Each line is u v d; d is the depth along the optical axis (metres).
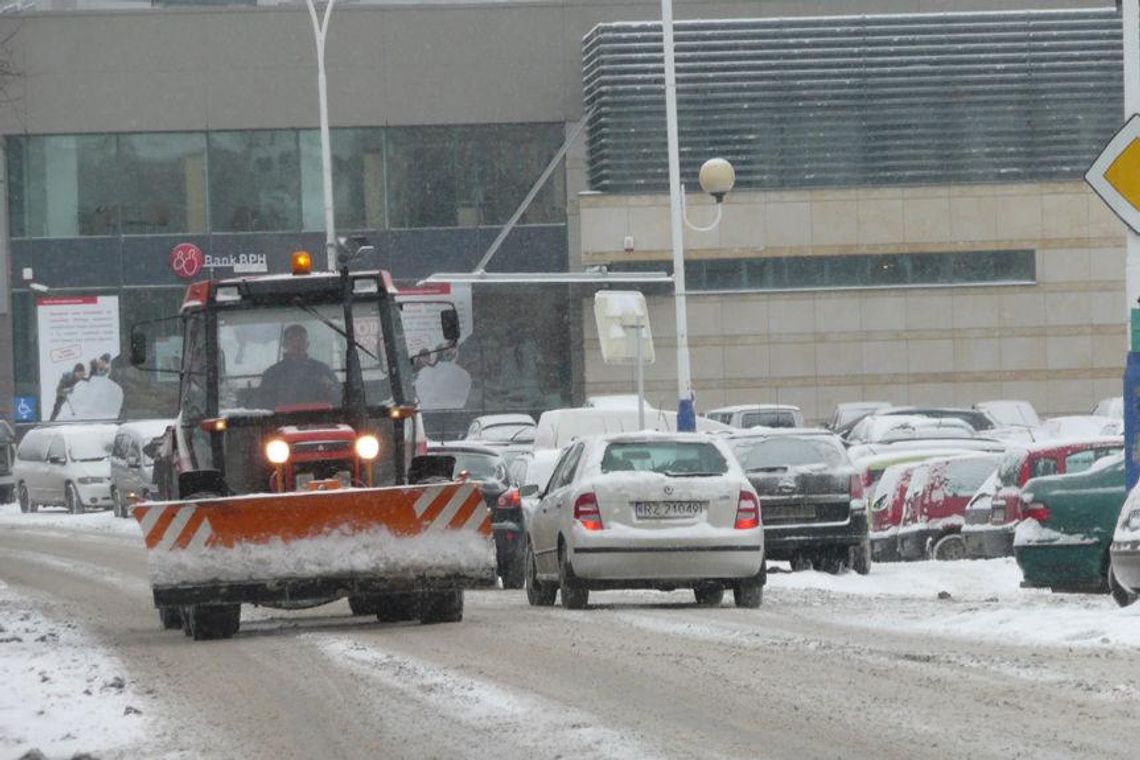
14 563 83.38
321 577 43.69
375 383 47.41
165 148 181.12
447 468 46.78
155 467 54.91
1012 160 169.50
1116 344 170.62
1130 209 43.66
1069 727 25.77
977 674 31.95
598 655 36.66
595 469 52.16
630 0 179.12
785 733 25.83
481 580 44.25
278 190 181.38
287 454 45.41
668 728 26.50
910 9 175.62
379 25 181.00
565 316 178.62
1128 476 46.59
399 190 181.00
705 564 51.09
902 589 64.94
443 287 177.12
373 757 25.06
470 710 28.95
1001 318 171.38
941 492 80.88
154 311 180.62
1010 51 168.38
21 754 26.06
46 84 180.00
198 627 44.50
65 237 180.38
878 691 29.95
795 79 168.88
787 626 43.28
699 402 172.25
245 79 180.88
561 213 180.12
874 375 172.12
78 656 40.81
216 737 27.52
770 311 171.75
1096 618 40.75
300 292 47.59
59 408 177.25
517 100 180.88
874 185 169.38
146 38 180.88
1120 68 168.38
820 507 70.88
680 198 101.75
